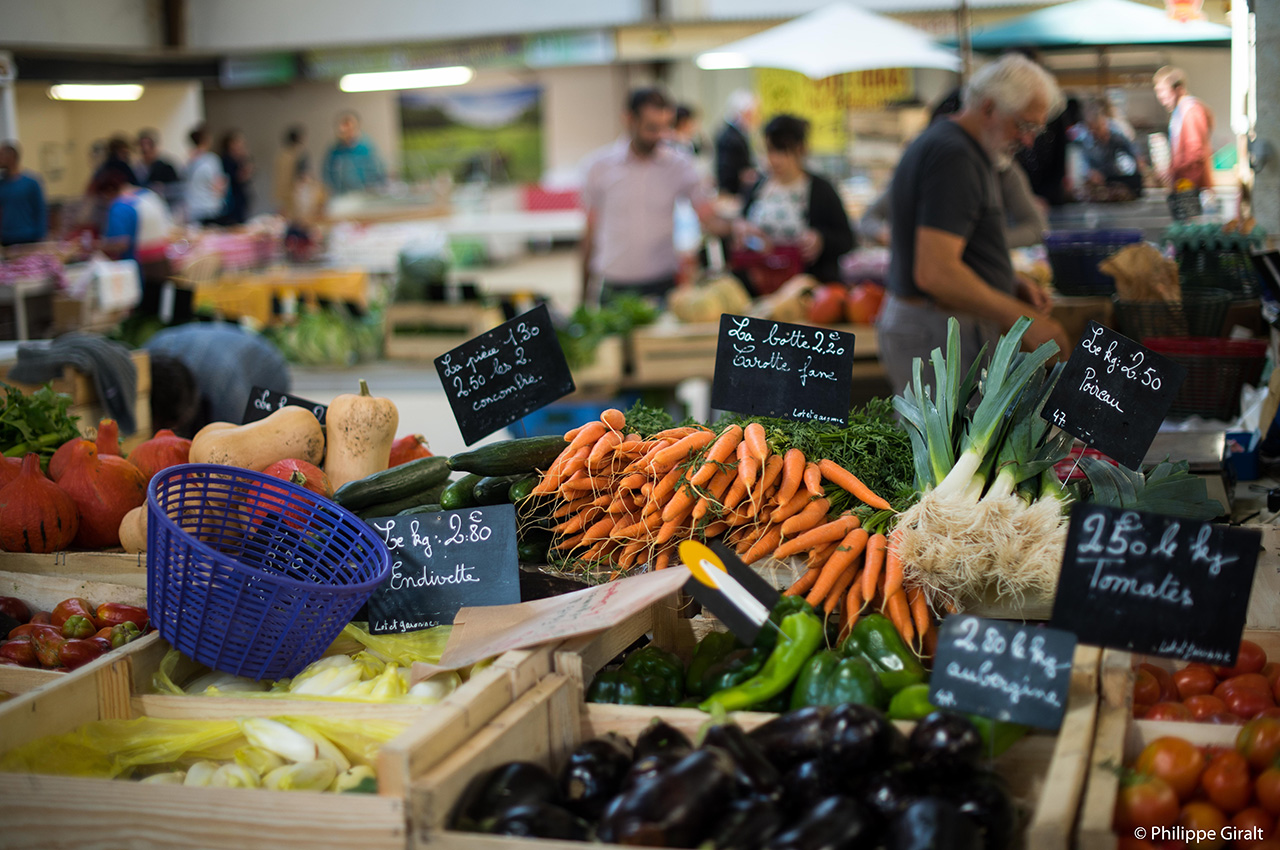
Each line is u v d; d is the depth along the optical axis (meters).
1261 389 3.40
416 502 2.57
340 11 13.27
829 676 1.76
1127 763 1.70
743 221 6.74
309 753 1.79
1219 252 3.45
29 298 7.78
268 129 17.31
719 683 1.86
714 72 16.77
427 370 6.11
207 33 13.46
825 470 2.24
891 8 11.15
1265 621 2.11
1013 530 2.01
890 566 2.02
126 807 1.63
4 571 2.53
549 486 2.24
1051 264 4.36
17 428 2.98
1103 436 2.17
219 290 7.80
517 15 12.89
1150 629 1.68
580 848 1.40
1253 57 3.50
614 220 6.83
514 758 1.67
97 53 12.20
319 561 2.26
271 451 2.73
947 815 1.39
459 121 18.48
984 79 3.61
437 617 2.18
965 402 2.38
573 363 5.57
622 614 1.80
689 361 5.57
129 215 8.94
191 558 1.94
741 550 2.24
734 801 1.47
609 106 18.66
